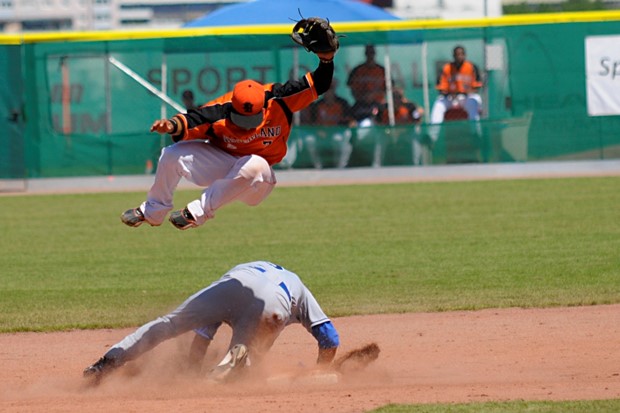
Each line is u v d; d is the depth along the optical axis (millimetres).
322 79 20469
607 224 44125
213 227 47875
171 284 33969
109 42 62438
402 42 62719
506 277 33438
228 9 69250
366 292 31797
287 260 38250
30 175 63312
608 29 62062
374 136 63312
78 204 56531
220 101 20328
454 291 31438
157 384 20312
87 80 62781
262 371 21406
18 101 62594
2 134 62719
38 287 34031
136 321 28281
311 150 63781
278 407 17703
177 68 62594
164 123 19828
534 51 62344
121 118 63062
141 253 41000
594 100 62625
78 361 23844
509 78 62688
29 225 49406
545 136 62969
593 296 29625
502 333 25500
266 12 68125
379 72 62969
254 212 52531
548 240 40656
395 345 24609
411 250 39625
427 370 21734
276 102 20312
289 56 62438
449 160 63406
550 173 63125
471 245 40250
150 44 62438
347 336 25859
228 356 19844
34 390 20375
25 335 27078
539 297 29859
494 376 20812
